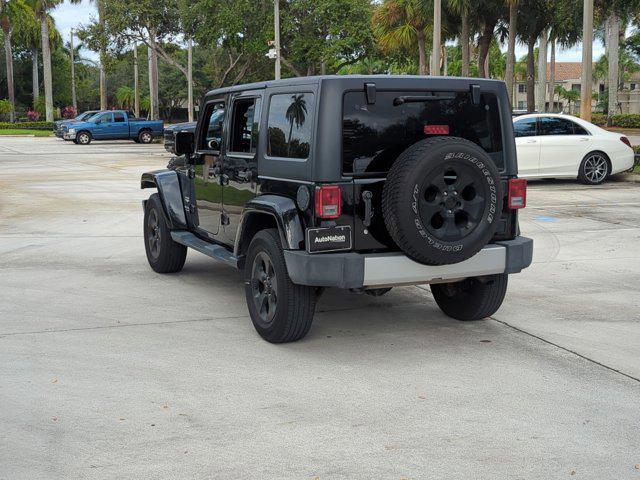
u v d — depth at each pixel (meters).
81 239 11.25
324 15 40.31
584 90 22.12
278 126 6.14
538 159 17.06
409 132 5.84
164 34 47.69
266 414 4.76
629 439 4.39
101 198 16.25
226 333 6.52
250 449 4.25
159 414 4.75
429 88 5.89
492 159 6.17
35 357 5.86
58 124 47.22
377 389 5.20
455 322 6.89
